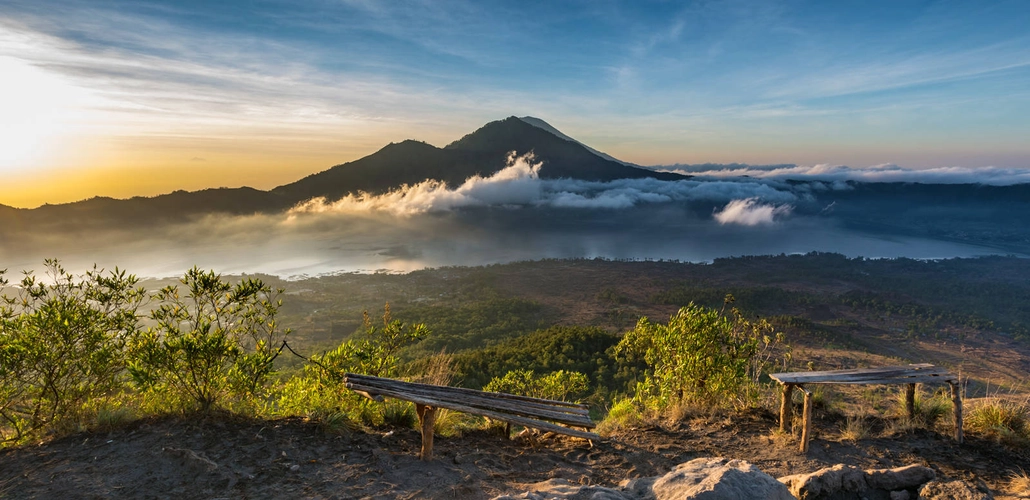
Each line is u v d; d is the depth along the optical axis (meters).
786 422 5.50
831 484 3.91
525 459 4.59
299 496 3.44
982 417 5.64
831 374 5.39
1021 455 4.96
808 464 4.79
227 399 4.88
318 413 4.83
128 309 4.93
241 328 5.25
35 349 4.29
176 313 4.99
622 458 4.78
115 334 4.88
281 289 5.46
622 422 6.04
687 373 6.88
